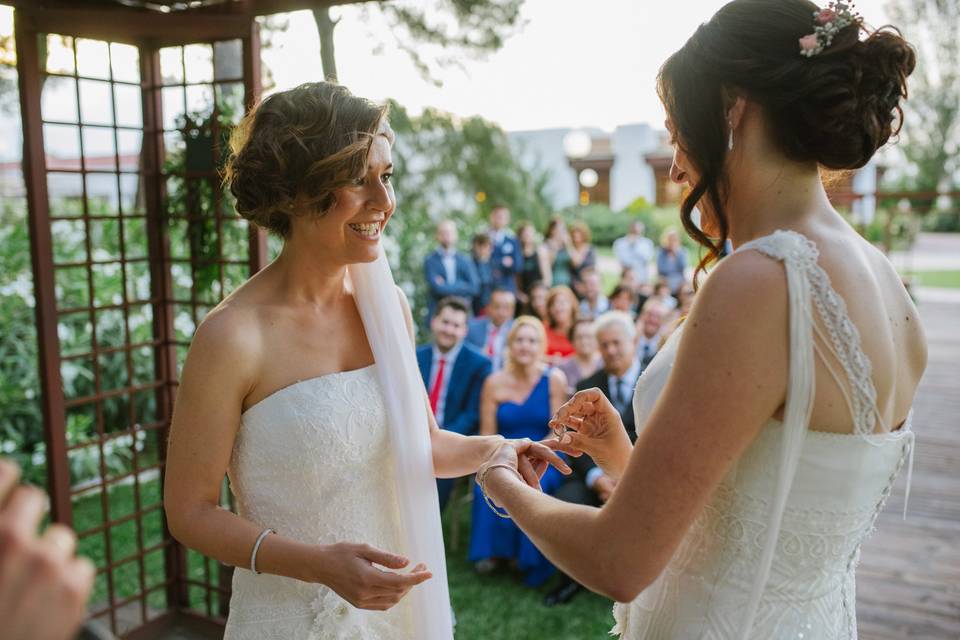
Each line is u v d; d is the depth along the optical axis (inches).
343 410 57.1
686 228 43.8
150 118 124.3
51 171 110.1
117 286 213.8
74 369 201.5
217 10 113.6
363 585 49.6
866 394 38.0
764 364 36.3
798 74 37.6
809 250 37.4
